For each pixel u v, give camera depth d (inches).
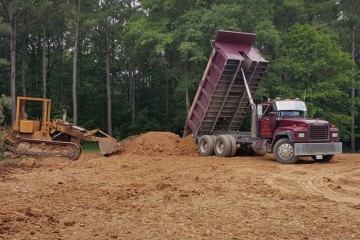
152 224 316.5
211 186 469.4
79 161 716.0
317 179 527.2
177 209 363.9
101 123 1813.5
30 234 285.1
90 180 520.4
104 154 807.1
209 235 289.9
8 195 420.2
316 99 1240.2
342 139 1482.5
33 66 1839.3
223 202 392.5
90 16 1531.7
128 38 1444.4
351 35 1679.4
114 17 1630.2
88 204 380.8
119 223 319.0
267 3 1424.7
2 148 732.0
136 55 1503.4
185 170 592.4
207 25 1254.3
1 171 610.5
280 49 1312.7
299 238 284.2
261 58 773.9
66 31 1759.4
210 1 1405.0
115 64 1865.2
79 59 1831.9
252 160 719.7
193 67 1359.5
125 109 1779.0
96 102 1820.9
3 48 1679.4
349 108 1360.7
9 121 1397.6
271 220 329.7
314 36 1228.5
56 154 767.7
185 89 1331.2
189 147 835.4
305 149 665.0
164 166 633.0
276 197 417.4
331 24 1665.8
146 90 1934.1
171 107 1859.0
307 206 378.6
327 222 324.2
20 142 764.6
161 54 1397.6
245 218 335.6
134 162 682.2
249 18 1327.5
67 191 444.1
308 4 1681.8
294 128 675.4
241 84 786.8
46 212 346.3
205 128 841.5
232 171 582.9
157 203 387.2
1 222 309.6
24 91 1631.4
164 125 1777.8
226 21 1245.7
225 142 767.7
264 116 746.2
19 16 1429.6
